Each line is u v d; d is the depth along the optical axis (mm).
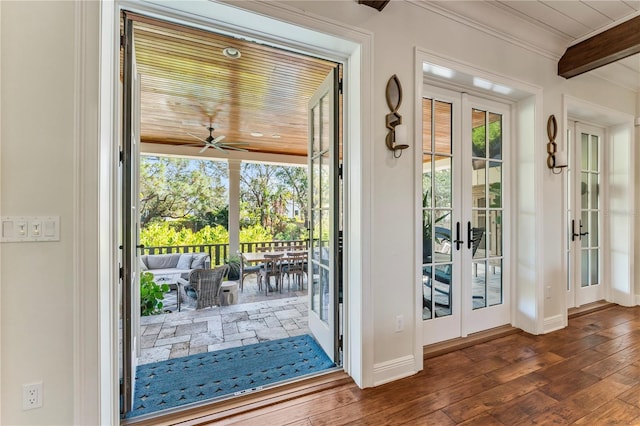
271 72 3053
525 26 2580
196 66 2918
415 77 2143
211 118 4438
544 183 2924
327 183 2479
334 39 1895
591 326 3062
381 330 2043
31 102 1259
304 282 5746
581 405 1781
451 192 2713
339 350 2271
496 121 2953
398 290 2105
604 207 3904
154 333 3020
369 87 1984
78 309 1319
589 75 3256
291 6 1725
